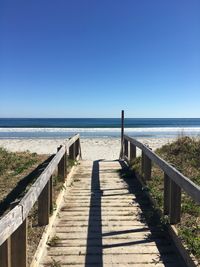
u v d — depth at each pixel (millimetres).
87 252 5457
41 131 51969
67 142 10352
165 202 6547
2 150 13922
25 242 4328
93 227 6512
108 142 30906
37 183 5086
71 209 7648
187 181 5039
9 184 9430
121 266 5000
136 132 51438
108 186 9922
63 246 5680
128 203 8109
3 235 3383
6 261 3750
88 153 22594
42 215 6125
